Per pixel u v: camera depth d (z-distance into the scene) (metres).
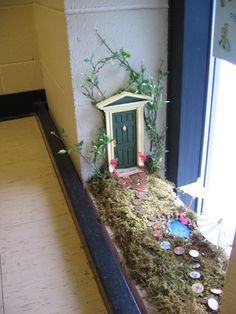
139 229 0.88
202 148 1.10
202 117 1.05
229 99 0.95
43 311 0.78
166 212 0.94
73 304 0.80
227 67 0.93
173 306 0.70
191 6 0.87
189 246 0.84
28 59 1.59
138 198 0.99
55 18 1.01
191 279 0.75
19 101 1.68
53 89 1.37
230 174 0.99
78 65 0.93
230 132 0.97
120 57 0.95
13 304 0.80
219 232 0.87
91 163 1.07
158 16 0.94
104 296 0.78
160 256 0.81
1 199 1.15
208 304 0.70
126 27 0.93
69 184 1.10
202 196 1.03
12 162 1.35
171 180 1.15
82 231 0.93
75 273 0.88
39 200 1.15
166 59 1.00
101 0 0.87
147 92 1.01
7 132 1.57
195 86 0.99
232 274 0.51
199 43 0.92
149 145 1.10
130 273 0.79
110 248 0.88
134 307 0.71
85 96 0.98
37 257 0.93
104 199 1.01
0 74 1.59
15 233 1.01
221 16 0.80
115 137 1.04
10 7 1.46
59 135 1.40
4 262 0.91
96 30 0.91
